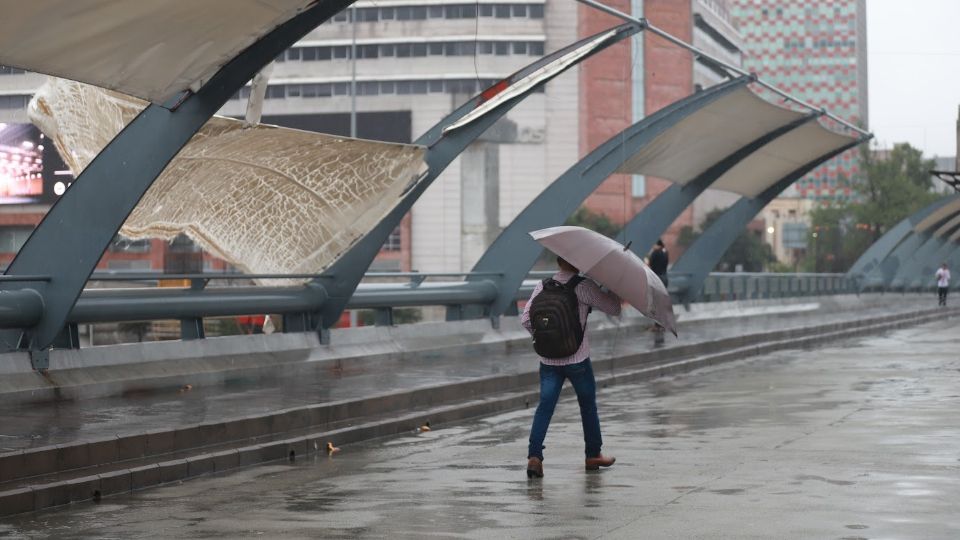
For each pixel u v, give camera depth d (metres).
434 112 124.38
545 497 8.62
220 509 8.33
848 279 55.38
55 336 13.90
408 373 17.17
